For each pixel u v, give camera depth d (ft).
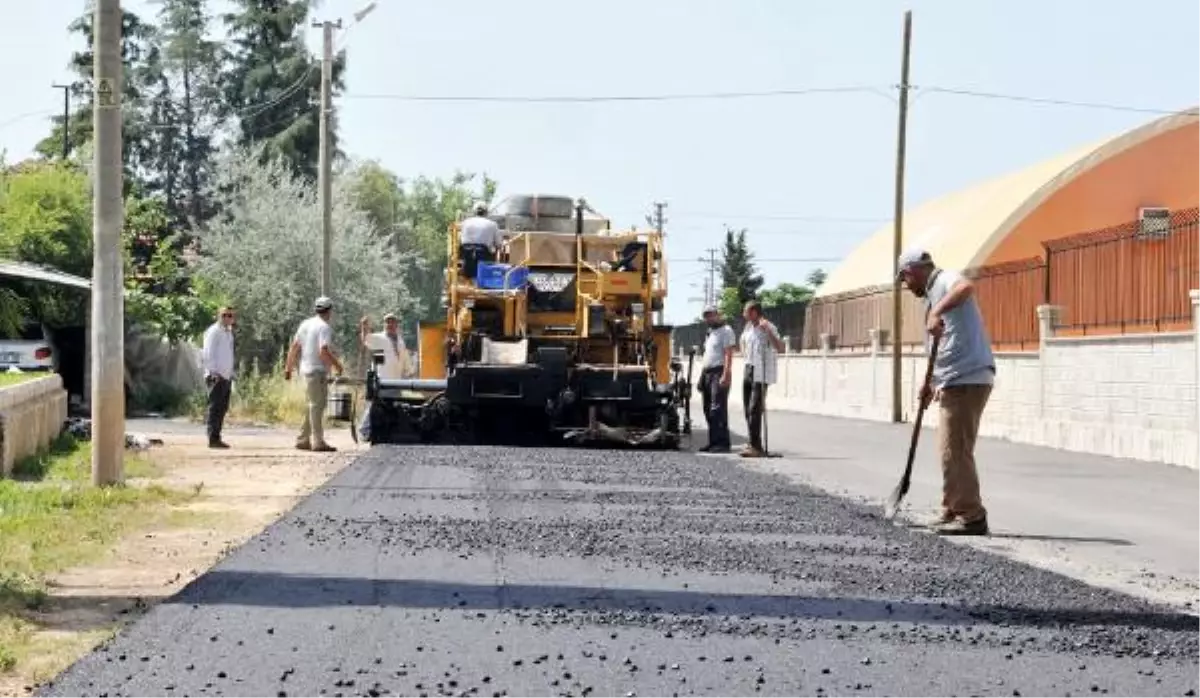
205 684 21.70
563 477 57.21
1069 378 88.38
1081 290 89.92
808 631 26.61
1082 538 43.04
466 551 35.99
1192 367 73.31
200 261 158.30
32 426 58.90
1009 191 139.74
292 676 22.26
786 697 21.58
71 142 235.61
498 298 80.28
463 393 76.64
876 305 136.46
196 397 100.68
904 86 133.49
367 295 162.81
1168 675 23.68
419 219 373.40
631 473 60.08
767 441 82.48
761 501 49.93
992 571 34.58
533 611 27.99
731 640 25.68
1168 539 43.04
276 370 116.26
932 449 82.12
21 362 90.07
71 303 104.01
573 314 81.51
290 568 32.86
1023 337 99.30
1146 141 131.34
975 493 43.19
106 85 50.49
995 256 130.93
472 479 55.57
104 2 50.37
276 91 237.04
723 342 77.30
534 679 22.35
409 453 68.69
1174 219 80.43
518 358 78.84
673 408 78.02
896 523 44.55
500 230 83.61
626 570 33.45
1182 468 71.36
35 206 113.60
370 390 77.36
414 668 22.94
